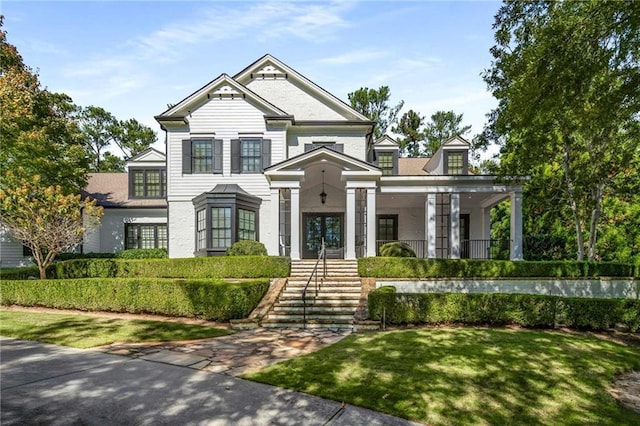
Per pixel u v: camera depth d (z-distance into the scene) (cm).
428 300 962
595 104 768
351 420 424
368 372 580
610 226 1905
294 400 479
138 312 1097
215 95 1817
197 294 1024
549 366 632
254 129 1817
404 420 427
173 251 1781
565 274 1386
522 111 801
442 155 1934
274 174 1541
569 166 1711
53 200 1428
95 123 4262
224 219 1645
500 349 718
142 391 509
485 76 1144
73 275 1523
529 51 763
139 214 2094
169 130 1817
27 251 1975
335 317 1005
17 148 1692
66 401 476
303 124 1869
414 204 2084
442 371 589
